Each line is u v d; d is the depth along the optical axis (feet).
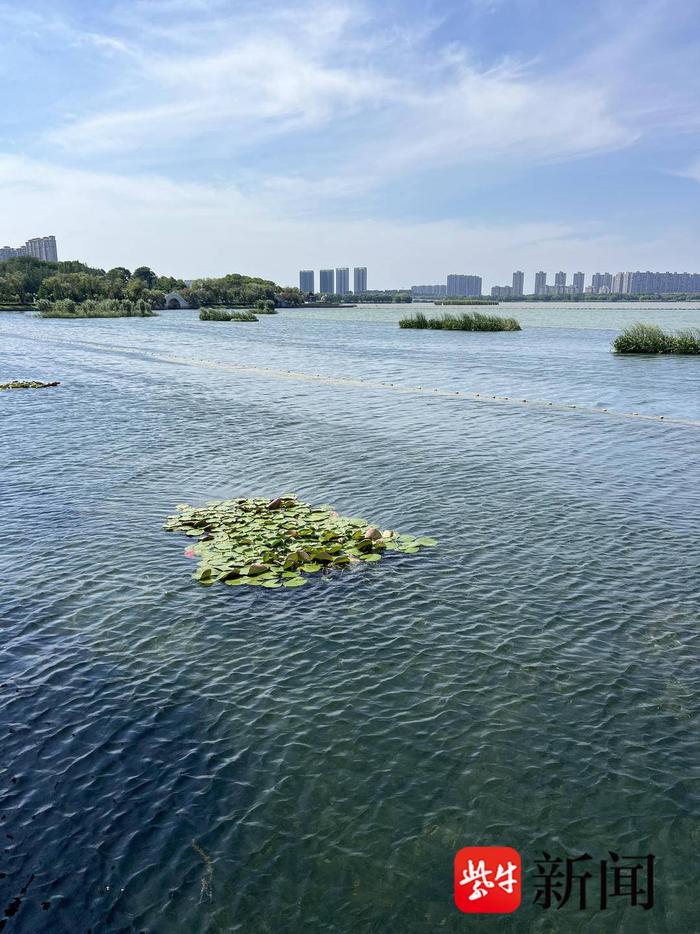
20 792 18.44
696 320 302.66
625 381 100.17
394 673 23.79
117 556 33.91
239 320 339.36
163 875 15.93
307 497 43.24
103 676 23.76
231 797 18.21
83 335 220.64
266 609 28.43
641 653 24.98
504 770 19.12
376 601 29.07
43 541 35.91
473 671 23.88
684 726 20.97
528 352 148.97
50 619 27.71
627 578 31.17
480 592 29.84
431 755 19.71
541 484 45.96
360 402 80.48
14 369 118.93
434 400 82.28
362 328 266.16
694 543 35.32
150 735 20.68
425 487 45.24
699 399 83.35
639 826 17.26
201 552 33.88
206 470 49.47
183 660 24.72
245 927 14.70
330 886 15.65
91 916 14.93
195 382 100.37
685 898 15.46
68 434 61.93
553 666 24.17
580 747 20.04
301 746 20.13
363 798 18.15
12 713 21.75
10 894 15.44
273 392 89.25
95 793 18.38
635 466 51.01
